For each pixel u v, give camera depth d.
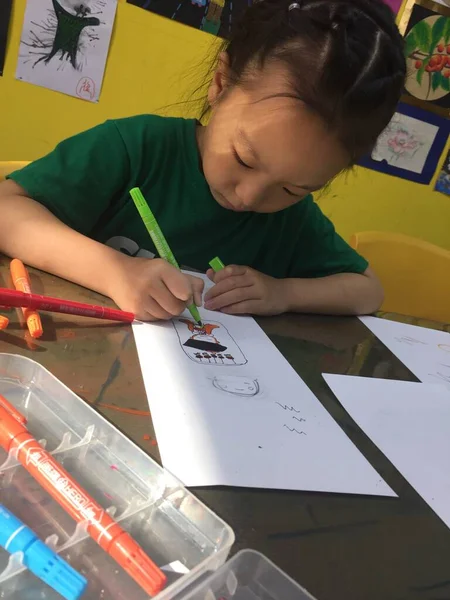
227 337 0.57
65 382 0.41
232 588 0.28
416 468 0.44
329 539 0.34
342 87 0.60
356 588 0.31
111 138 0.77
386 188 1.67
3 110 1.30
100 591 0.27
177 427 0.39
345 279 0.83
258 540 0.32
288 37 0.63
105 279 0.57
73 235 0.61
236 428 0.42
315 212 0.97
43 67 1.28
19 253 0.60
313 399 0.50
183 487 0.33
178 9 1.31
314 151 0.61
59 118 1.35
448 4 1.49
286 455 0.40
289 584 0.28
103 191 0.76
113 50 1.31
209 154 0.71
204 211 0.83
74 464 0.34
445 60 1.55
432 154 1.67
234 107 0.64
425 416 0.54
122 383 0.43
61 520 0.30
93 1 1.24
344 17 0.62
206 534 0.31
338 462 0.41
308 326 0.69
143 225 0.81
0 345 0.43
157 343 0.51
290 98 0.59
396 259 1.15
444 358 0.72
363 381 0.57
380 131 0.68
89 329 0.50
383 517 0.37
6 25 1.21
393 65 0.65
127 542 0.28
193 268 0.85
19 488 0.31
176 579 0.28
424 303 1.18
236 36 0.72
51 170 0.70
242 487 0.36
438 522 0.38
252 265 0.91
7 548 0.27
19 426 0.33
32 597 0.26
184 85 1.38
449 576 0.34
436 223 1.78
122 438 0.35
